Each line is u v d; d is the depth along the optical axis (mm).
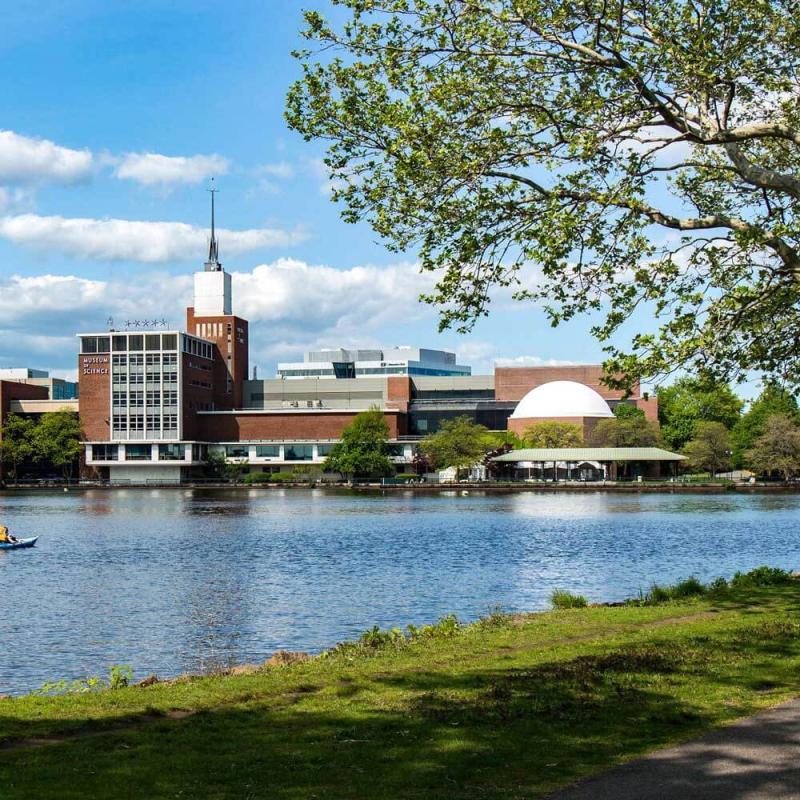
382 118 21875
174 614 39062
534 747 13320
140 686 21141
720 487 162875
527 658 21078
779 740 13211
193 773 12820
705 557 60062
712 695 16047
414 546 68250
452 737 14055
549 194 22250
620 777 11789
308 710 16578
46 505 127062
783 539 72688
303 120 22719
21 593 45438
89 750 14352
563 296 23969
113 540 74438
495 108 22438
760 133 22172
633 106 22000
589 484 169125
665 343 22172
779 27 23078
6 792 12117
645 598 33781
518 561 57906
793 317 25734
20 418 198750
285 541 72875
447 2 22047
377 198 22938
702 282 24750
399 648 23531
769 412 171375
